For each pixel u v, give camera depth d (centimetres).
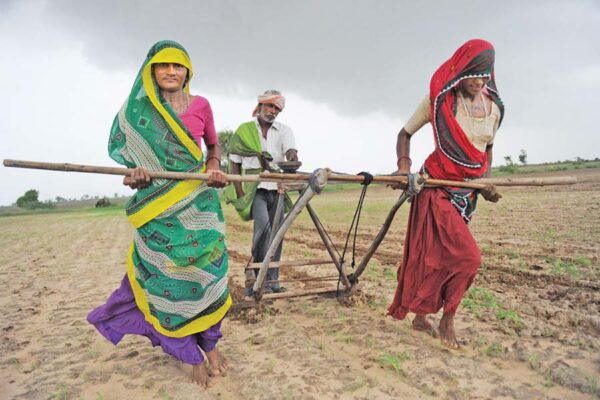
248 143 528
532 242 779
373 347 362
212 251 312
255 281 485
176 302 304
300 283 602
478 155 362
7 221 3841
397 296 391
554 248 715
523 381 296
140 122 303
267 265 440
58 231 2052
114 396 306
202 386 313
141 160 303
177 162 306
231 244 1096
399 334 386
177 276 303
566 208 1188
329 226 1280
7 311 546
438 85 355
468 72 342
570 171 2830
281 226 406
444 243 356
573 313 405
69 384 326
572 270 552
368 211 1623
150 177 293
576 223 942
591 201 1277
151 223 303
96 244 1324
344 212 1648
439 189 367
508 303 449
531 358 316
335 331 406
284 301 512
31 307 559
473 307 438
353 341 380
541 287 511
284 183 461
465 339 366
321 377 312
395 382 305
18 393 317
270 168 534
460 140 354
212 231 314
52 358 378
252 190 534
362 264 474
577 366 308
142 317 325
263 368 333
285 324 433
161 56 299
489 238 855
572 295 470
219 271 316
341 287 506
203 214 311
